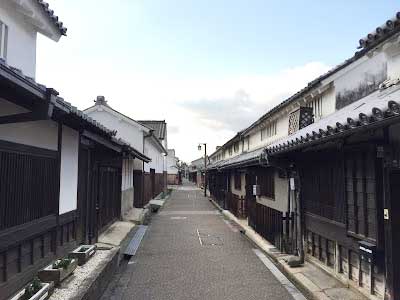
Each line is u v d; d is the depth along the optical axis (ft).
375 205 18.92
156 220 66.28
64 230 26.86
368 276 20.65
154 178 117.39
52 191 23.65
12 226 18.01
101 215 41.81
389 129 17.98
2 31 24.89
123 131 84.28
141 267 31.63
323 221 26.35
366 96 26.27
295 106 41.39
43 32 30.22
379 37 17.49
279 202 39.65
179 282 27.02
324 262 26.86
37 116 15.30
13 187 18.15
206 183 144.36
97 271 23.61
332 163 24.81
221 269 30.78
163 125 155.33
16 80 12.59
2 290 16.97
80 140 30.01
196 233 50.67
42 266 22.16
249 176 58.90
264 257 35.22
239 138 79.41
